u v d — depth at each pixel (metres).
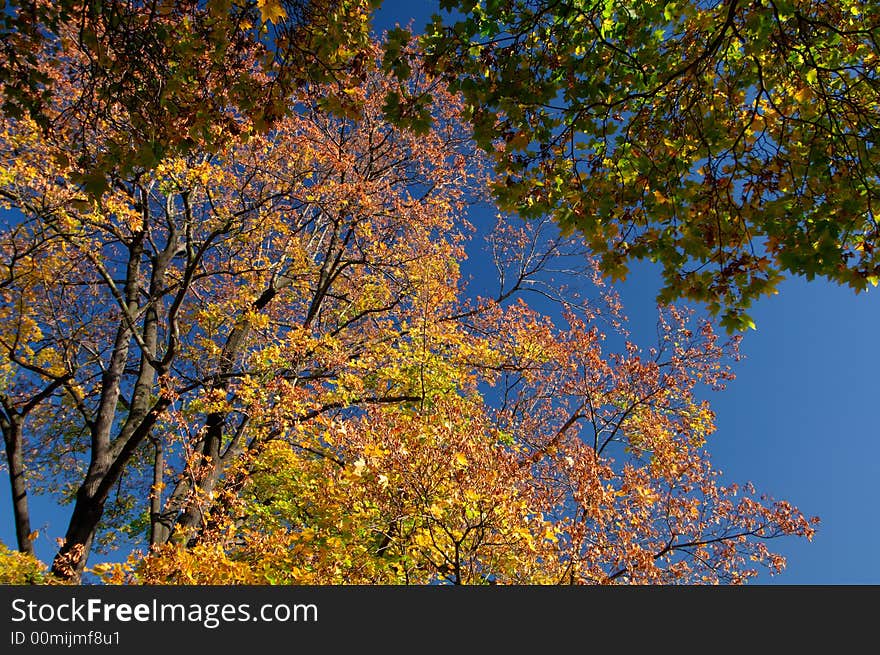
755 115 4.50
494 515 5.16
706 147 4.29
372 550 5.87
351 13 4.43
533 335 10.91
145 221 11.78
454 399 9.03
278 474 9.40
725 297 4.13
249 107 4.73
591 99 4.43
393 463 5.32
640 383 9.30
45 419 12.06
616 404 9.53
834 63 4.37
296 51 4.52
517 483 6.03
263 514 9.26
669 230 4.36
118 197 9.22
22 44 4.32
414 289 12.01
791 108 4.52
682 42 4.72
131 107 4.53
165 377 8.48
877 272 3.70
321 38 4.39
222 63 4.57
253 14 4.43
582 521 6.19
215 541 6.23
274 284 12.00
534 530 5.52
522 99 4.43
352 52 4.60
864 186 3.92
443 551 5.34
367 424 6.23
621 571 6.11
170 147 4.85
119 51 4.51
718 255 4.12
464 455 5.36
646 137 4.64
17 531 8.95
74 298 10.90
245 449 8.73
